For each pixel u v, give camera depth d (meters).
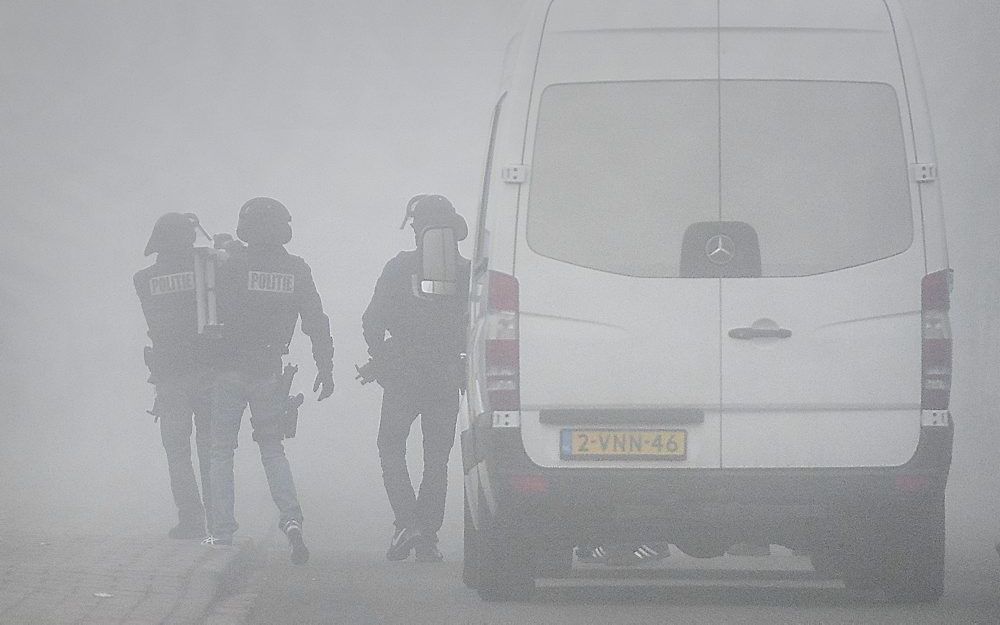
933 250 35.44
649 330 35.28
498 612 36.03
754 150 35.53
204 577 38.50
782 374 35.25
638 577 43.62
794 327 35.28
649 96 35.66
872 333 35.31
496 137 37.66
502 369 35.34
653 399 35.25
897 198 35.53
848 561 38.38
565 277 35.34
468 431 39.84
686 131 35.56
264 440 46.47
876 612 35.66
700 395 35.22
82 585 36.44
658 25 35.75
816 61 35.69
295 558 46.03
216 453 46.16
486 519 37.41
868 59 35.75
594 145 35.59
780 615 35.19
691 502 35.19
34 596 34.62
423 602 37.94
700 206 35.47
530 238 35.50
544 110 35.69
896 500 35.25
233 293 46.25
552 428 35.28
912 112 35.66
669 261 35.41
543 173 35.56
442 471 48.72
